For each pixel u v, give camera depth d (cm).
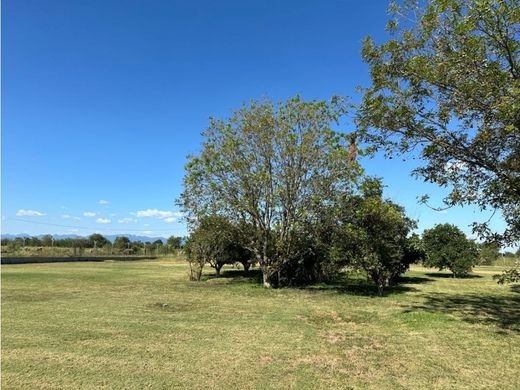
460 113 961
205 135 1880
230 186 1869
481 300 1459
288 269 1992
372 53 1046
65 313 1065
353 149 1766
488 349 772
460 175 1066
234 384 573
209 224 2062
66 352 707
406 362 688
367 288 1875
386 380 600
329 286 1947
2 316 1010
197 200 2008
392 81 1044
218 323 982
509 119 844
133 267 3319
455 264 2700
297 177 1825
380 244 1642
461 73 912
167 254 6394
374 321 1041
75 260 4325
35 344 754
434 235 2775
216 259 2409
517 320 1060
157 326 930
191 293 1580
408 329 946
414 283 2220
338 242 1717
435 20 956
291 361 684
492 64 866
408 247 2036
